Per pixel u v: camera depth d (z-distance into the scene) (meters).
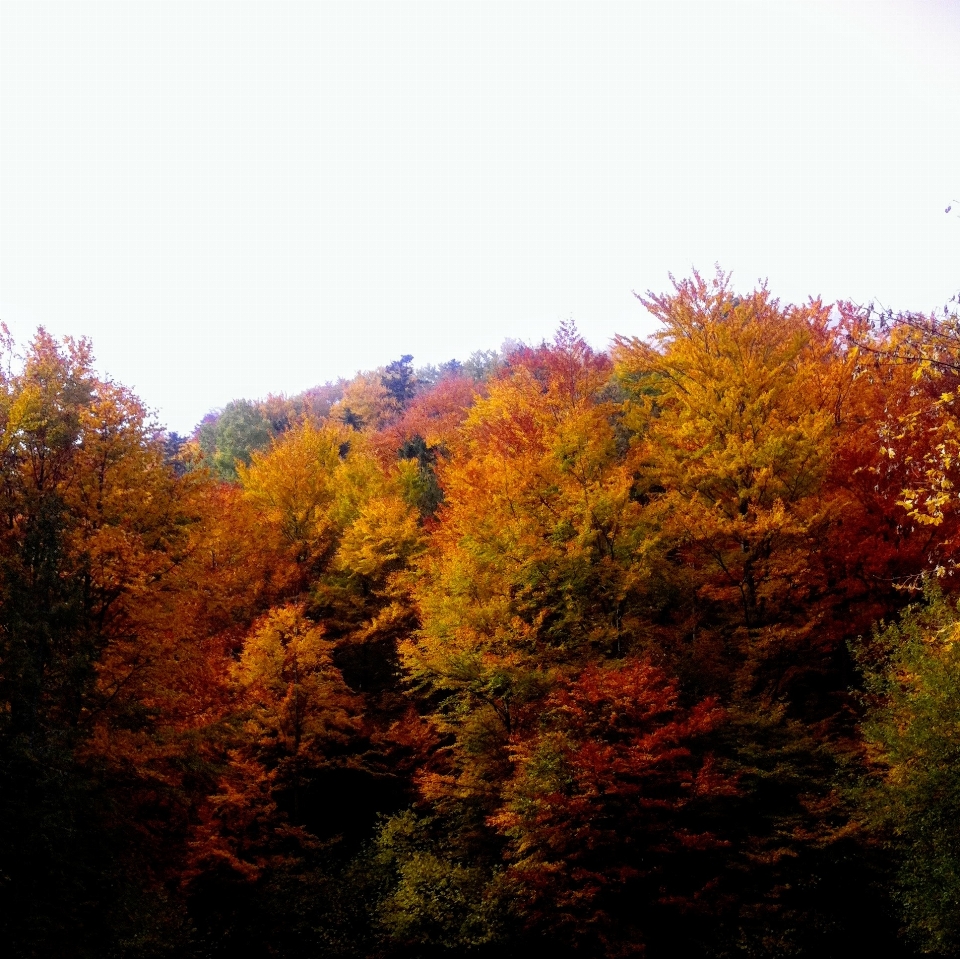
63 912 11.54
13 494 14.34
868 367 19.59
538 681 17.45
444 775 19.69
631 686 14.96
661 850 14.02
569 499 18.83
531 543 18.34
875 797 13.66
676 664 17.53
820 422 17.33
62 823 11.56
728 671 17.44
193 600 17.72
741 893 14.23
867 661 16.78
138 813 16.00
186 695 17.08
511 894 15.78
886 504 16.75
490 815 17.53
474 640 18.06
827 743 15.23
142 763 14.61
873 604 17.08
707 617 19.47
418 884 17.16
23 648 12.12
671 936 14.05
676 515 17.95
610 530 18.69
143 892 14.06
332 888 18.59
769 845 14.71
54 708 13.86
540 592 18.89
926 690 13.28
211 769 15.87
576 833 14.19
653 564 18.58
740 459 17.42
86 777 13.35
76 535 14.49
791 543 17.53
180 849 17.12
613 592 18.33
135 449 16.28
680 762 15.03
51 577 13.12
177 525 16.81
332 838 19.25
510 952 15.96
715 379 19.22
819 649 17.62
